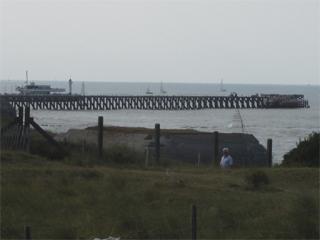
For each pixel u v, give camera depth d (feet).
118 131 225.56
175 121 565.12
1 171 118.62
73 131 238.27
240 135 224.33
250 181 118.52
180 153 206.80
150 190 101.65
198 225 80.33
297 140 379.96
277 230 78.69
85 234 76.95
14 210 87.40
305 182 125.08
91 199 96.27
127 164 168.76
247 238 76.18
